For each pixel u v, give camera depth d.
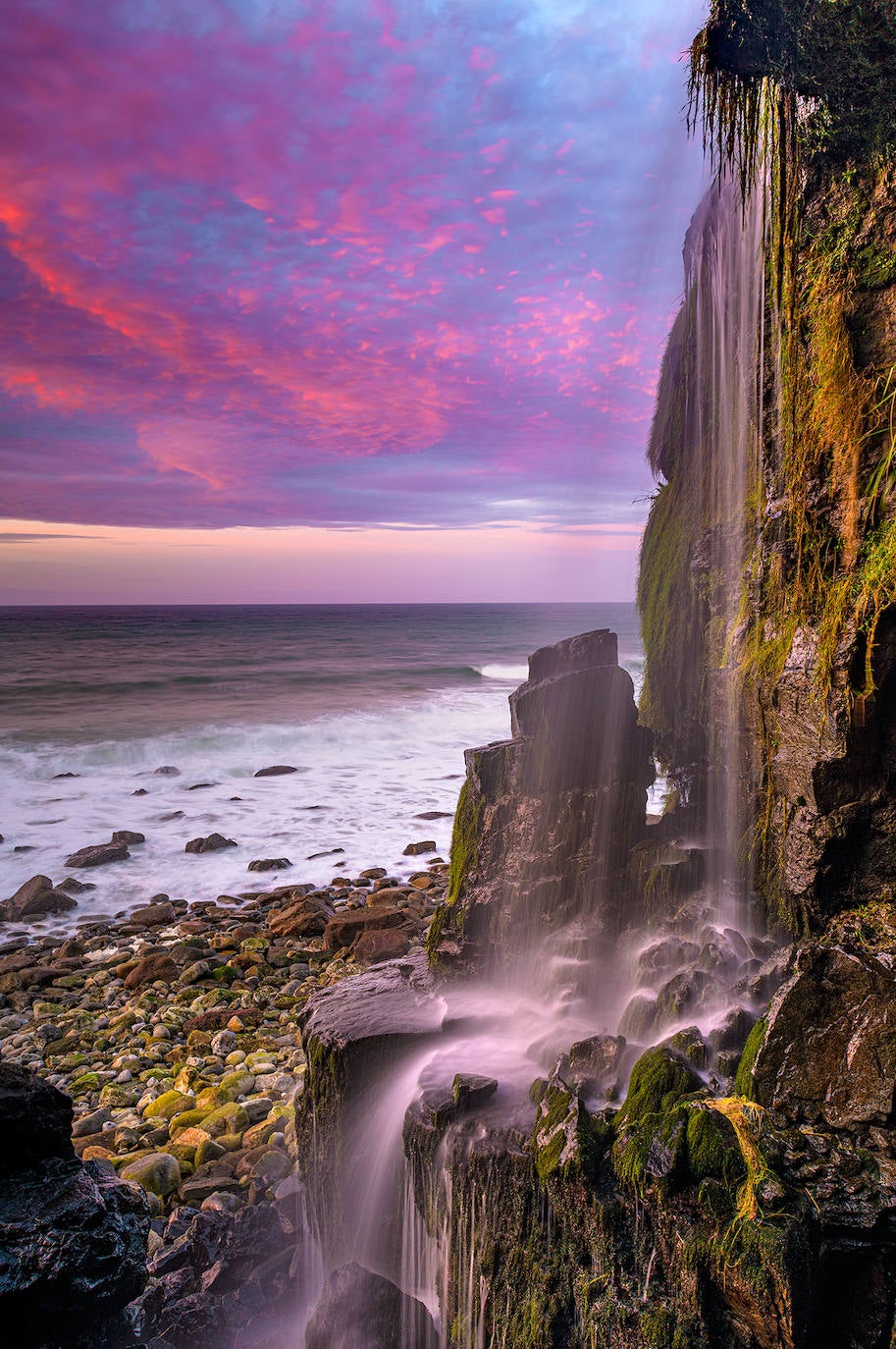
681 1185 2.59
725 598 4.10
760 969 3.35
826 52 2.66
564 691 4.20
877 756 2.75
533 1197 2.94
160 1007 9.72
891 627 2.64
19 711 33.41
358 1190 3.86
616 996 3.87
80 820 17.52
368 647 76.50
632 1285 2.64
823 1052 2.62
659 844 4.12
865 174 2.74
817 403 2.93
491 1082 3.37
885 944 2.68
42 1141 3.02
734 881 3.89
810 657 2.92
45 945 11.73
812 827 2.88
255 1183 5.53
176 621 141.62
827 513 2.94
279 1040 8.54
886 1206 2.35
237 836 16.31
